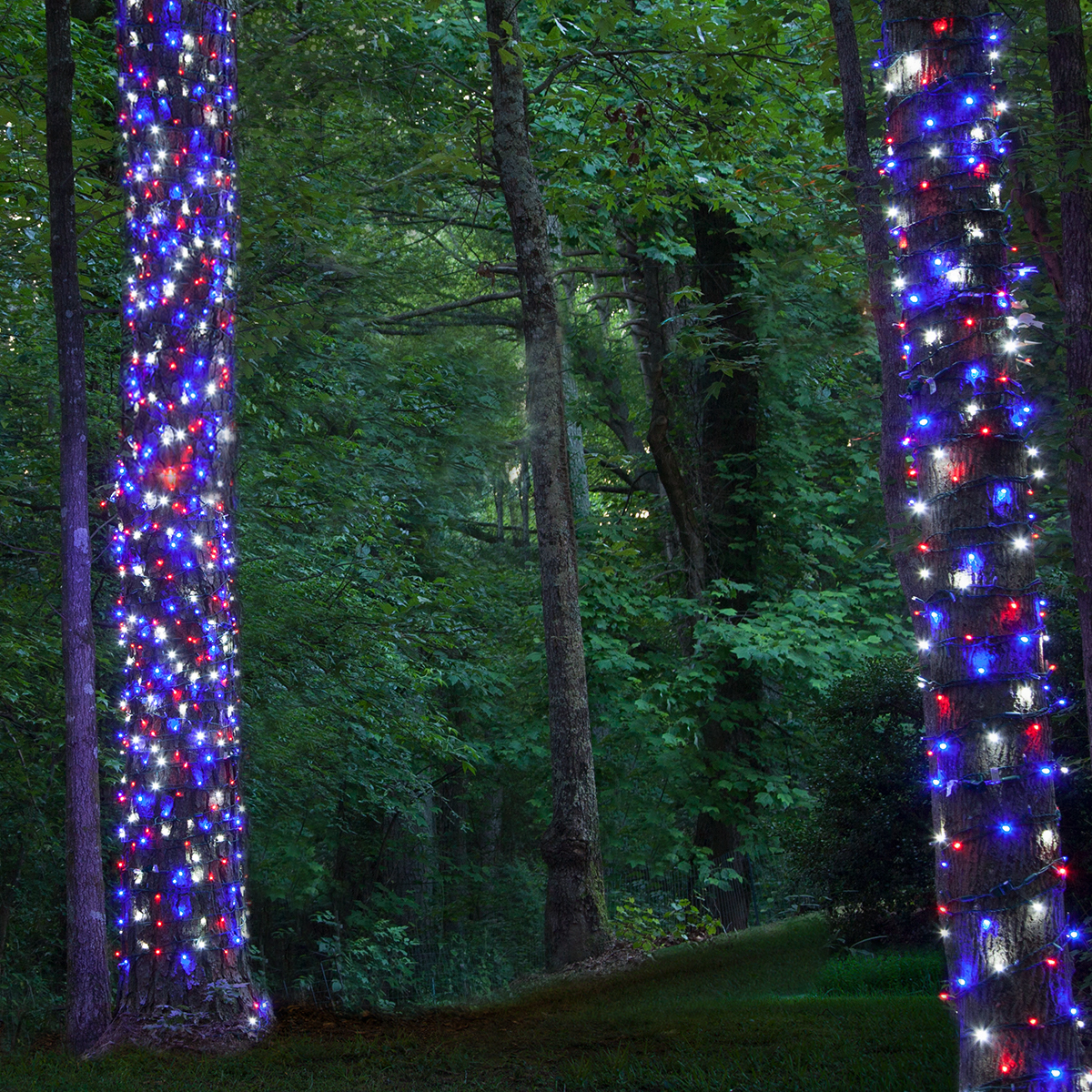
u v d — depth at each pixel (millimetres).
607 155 16828
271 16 13766
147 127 8336
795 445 18469
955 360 5258
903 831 11461
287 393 14836
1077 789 9648
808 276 17359
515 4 13828
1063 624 10109
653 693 17516
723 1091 5980
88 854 7668
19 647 9945
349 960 16438
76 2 13805
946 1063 6270
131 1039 7465
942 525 5188
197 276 8312
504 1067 6898
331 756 13781
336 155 13711
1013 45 8891
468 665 18438
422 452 17984
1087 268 8477
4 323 11078
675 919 14805
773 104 15156
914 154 5504
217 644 8117
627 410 24031
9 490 10758
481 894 23719
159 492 8086
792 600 17984
